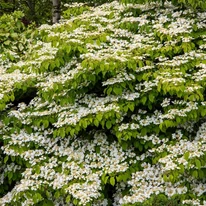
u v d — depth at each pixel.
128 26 4.26
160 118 3.68
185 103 3.58
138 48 3.91
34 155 3.94
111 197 3.89
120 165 3.62
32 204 3.60
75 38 4.02
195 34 4.00
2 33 5.29
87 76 3.57
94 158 3.79
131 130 3.63
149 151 3.74
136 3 4.27
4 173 4.27
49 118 3.93
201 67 3.76
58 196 3.57
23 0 8.89
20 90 4.32
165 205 3.10
